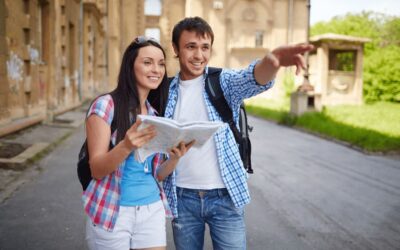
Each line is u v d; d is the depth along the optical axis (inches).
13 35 473.1
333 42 998.4
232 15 1642.5
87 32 1072.8
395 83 1160.8
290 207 253.8
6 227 200.2
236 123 113.7
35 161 341.1
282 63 91.5
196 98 114.4
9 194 253.3
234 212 113.8
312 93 840.3
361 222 228.4
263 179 329.1
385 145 495.5
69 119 647.1
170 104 115.4
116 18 1664.6
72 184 281.7
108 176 98.5
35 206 233.0
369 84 1182.3
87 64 1076.5
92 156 94.6
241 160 114.5
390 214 244.5
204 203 113.1
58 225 204.8
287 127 768.9
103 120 96.3
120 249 99.3
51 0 624.1
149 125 88.7
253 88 101.8
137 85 103.5
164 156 115.4
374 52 1315.2
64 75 769.6
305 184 315.9
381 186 315.6
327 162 414.3
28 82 527.2
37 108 569.9
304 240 198.8
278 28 1674.5
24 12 518.0
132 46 102.6
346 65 1288.1
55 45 660.7
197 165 112.7
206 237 199.9
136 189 101.0
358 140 528.1
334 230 214.2
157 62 102.8
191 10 1616.6
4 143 388.8
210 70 115.6
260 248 188.1
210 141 112.8
